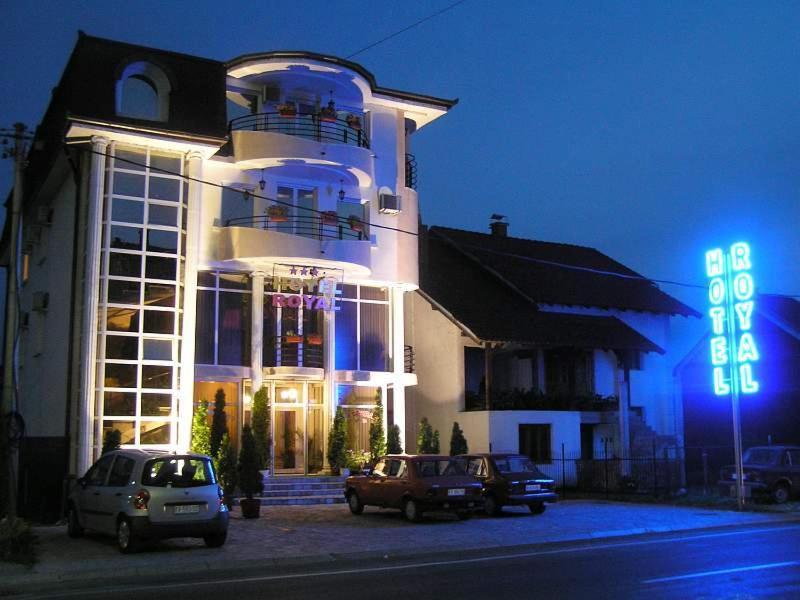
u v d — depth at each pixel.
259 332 25.78
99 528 15.46
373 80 27.53
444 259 36.31
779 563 12.51
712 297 24.92
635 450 31.81
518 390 31.27
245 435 20.83
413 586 10.85
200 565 13.55
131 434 21.50
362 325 28.12
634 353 36.03
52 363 24.09
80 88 21.80
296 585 11.20
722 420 35.31
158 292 22.31
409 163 29.70
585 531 17.41
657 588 10.39
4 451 16.09
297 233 26.27
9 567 12.87
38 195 26.09
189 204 23.02
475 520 19.75
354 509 21.23
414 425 32.28
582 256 40.88
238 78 26.38
